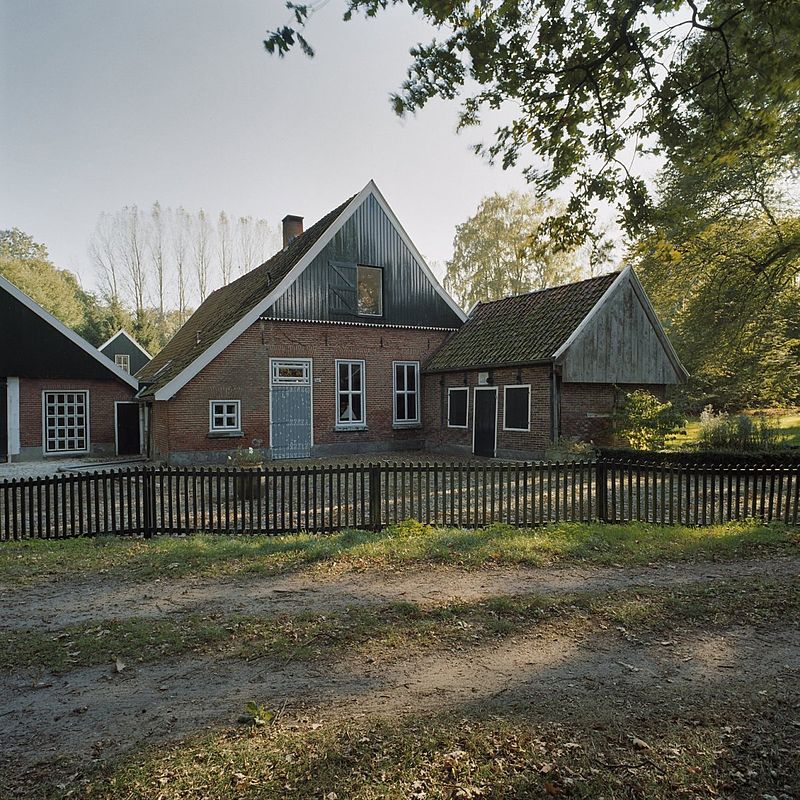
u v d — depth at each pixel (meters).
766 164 22.84
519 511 10.95
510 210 43.03
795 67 6.61
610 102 7.95
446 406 22.59
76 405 22.27
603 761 3.51
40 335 21.34
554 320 19.44
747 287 23.16
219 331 21.55
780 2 6.02
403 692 4.33
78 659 4.90
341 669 4.70
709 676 4.60
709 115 7.74
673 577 7.07
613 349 19.03
